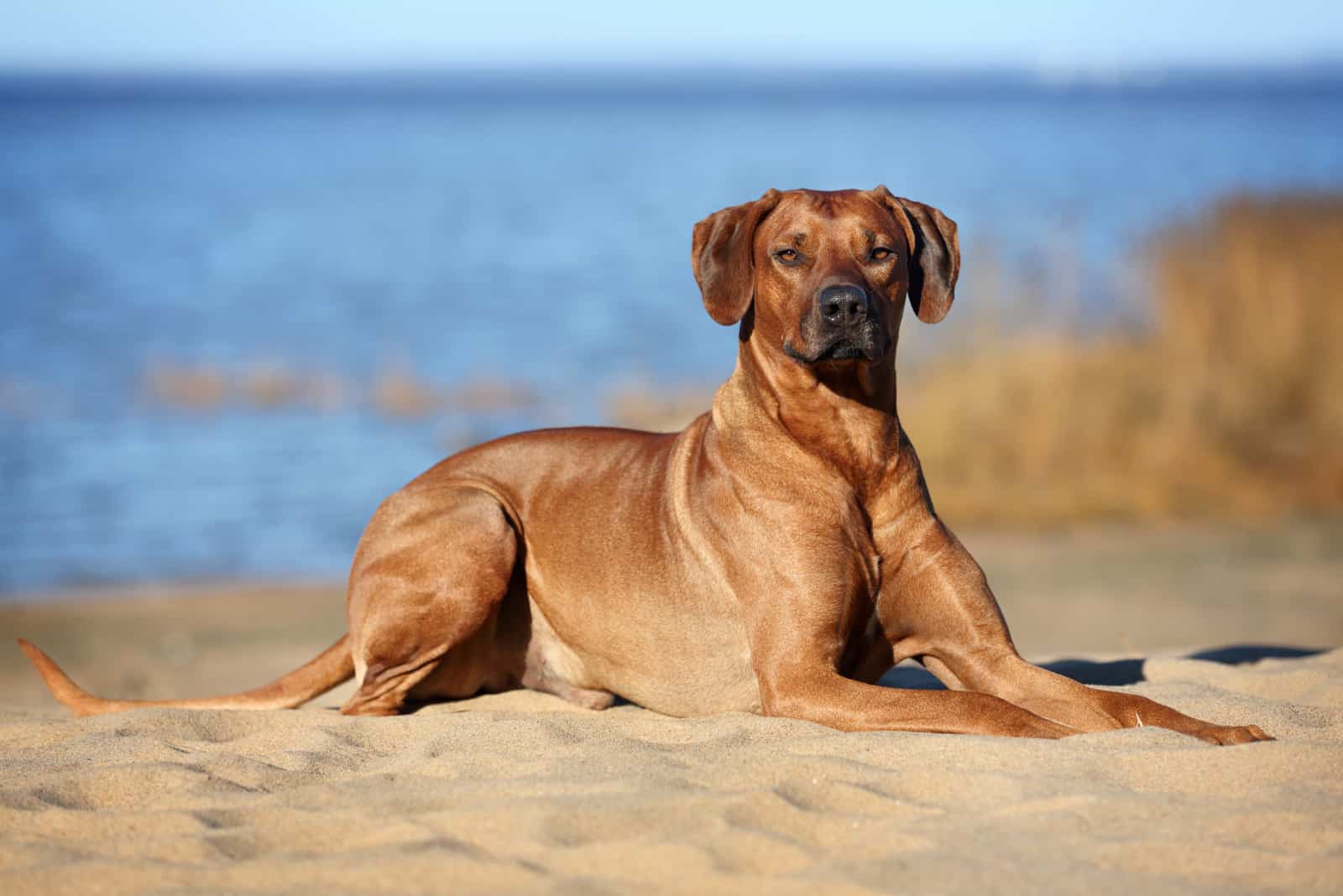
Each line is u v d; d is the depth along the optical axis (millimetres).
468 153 104688
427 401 23609
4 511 17047
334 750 5004
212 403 23938
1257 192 19766
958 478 16016
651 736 5102
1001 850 3574
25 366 27078
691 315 33438
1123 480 15727
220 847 3752
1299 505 15336
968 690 5598
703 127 149500
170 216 57875
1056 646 10422
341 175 82188
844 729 5062
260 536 15922
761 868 3533
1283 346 16984
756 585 5441
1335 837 3611
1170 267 18281
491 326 32125
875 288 5488
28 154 103062
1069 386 16688
